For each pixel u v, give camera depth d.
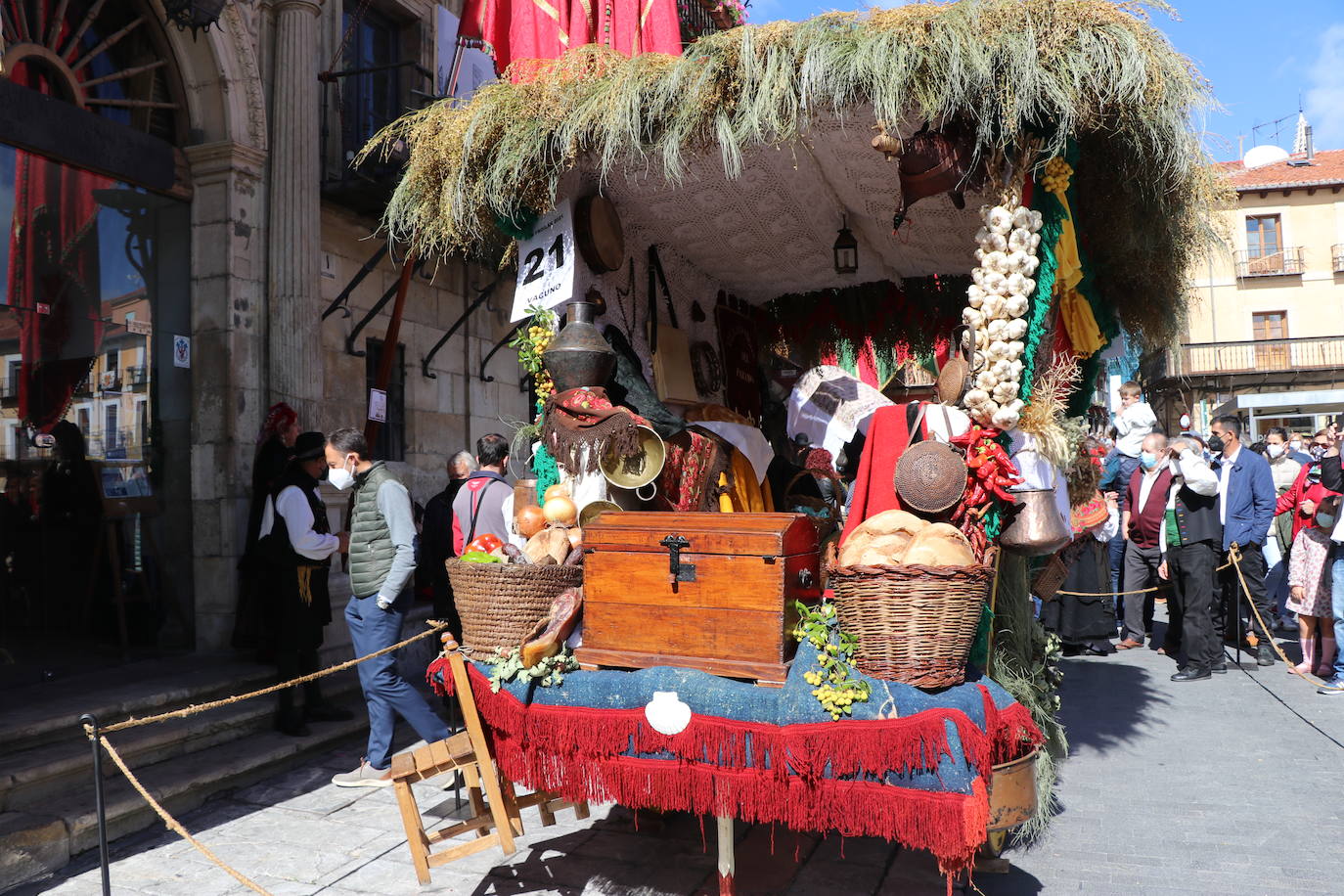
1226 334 28.80
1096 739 5.35
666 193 4.53
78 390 6.04
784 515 3.07
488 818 3.53
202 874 3.72
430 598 7.88
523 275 4.34
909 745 2.63
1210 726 5.57
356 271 8.20
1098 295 4.56
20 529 5.69
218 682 5.57
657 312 5.16
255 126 6.83
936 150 3.10
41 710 4.79
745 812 2.86
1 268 5.55
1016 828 3.82
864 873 3.54
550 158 3.85
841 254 5.07
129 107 6.46
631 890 3.42
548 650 3.15
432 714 4.84
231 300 6.63
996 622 3.98
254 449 6.73
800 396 6.27
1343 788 4.40
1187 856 3.64
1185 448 6.98
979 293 3.20
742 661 2.95
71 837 3.88
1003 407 3.07
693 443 4.21
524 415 10.75
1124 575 8.68
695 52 3.38
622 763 3.04
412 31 9.05
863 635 2.78
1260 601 7.50
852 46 3.09
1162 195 3.63
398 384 8.79
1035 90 2.89
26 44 5.68
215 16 6.04
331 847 3.97
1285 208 28.64
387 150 4.32
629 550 3.16
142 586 6.47
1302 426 25.59
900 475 3.11
